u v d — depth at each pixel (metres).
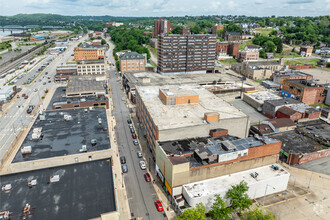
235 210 72.19
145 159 96.44
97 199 56.41
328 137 103.38
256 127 109.69
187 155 78.00
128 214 69.12
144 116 112.75
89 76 189.88
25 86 199.25
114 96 176.12
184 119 95.06
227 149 77.12
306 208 72.31
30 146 77.69
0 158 96.94
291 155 91.25
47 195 57.22
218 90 173.25
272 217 61.97
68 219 51.06
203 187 72.44
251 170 81.19
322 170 89.69
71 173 64.81
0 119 135.25
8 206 54.00
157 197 76.19
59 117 102.56
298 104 134.50
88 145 82.19
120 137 113.75
